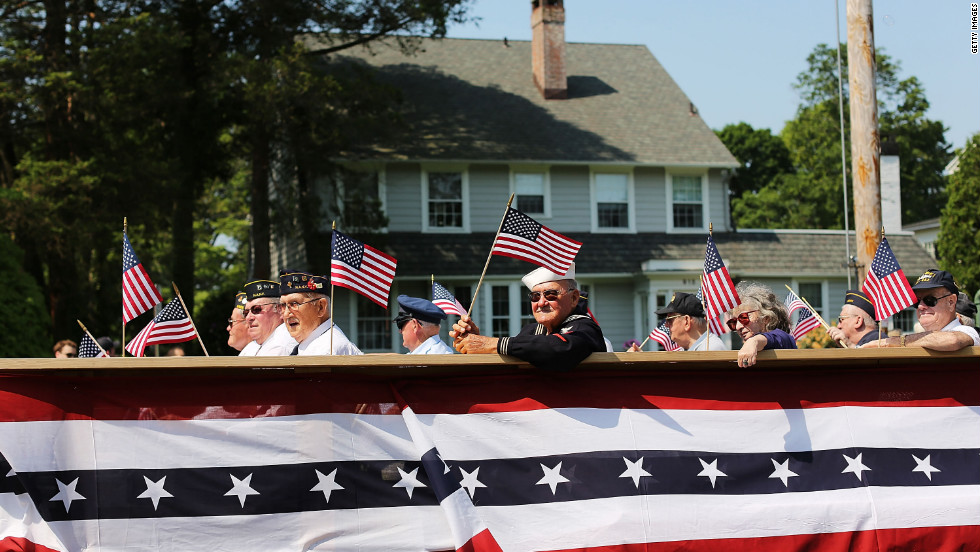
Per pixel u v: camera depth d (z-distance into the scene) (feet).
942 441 17.93
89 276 72.90
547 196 87.97
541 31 97.50
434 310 24.95
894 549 17.29
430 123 89.45
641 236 89.10
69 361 14.87
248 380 16.42
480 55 102.42
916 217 169.17
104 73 64.39
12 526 15.39
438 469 16.46
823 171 167.02
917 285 20.92
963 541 17.52
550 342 15.97
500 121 91.56
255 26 76.07
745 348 16.44
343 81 75.72
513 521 16.53
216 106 76.02
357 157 81.82
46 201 58.29
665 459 17.06
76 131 64.23
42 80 62.75
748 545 16.93
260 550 16.01
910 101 168.66
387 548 16.34
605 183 89.56
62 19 67.46
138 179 64.03
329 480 16.38
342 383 16.69
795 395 17.78
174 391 16.21
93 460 15.84
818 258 89.45
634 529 16.65
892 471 17.66
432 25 79.25
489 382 17.03
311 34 88.07
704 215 91.25
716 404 17.49
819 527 17.20
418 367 16.49
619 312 86.38
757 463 17.31
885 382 18.11
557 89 96.99
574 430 16.99
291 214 75.87
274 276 105.50
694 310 24.73
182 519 15.90
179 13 74.90
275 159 83.56
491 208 86.84
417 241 83.51
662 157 89.81
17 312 52.24
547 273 17.53
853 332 21.40
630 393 17.33
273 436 16.31
